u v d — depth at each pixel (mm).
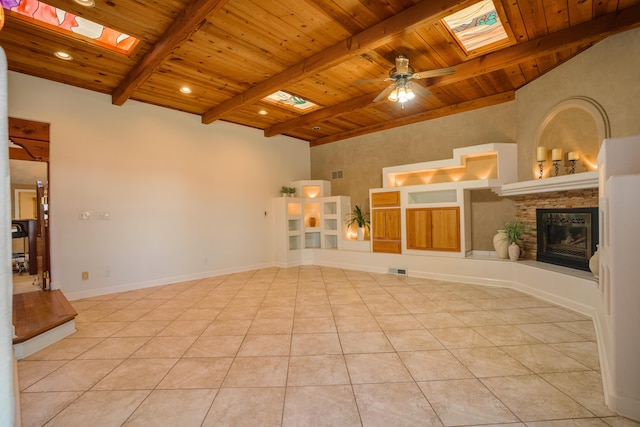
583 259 3879
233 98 5117
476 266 4945
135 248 5051
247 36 3471
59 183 4363
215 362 2574
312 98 5305
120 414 1949
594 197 3732
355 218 6809
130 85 4219
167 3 2932
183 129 5699
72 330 3221
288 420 1872
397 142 6520
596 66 3637
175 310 3910
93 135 4672
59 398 2115
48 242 4270
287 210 6973
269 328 3277
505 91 5109
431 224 5457
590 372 2326
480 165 5375
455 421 1839
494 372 2348
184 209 5660
